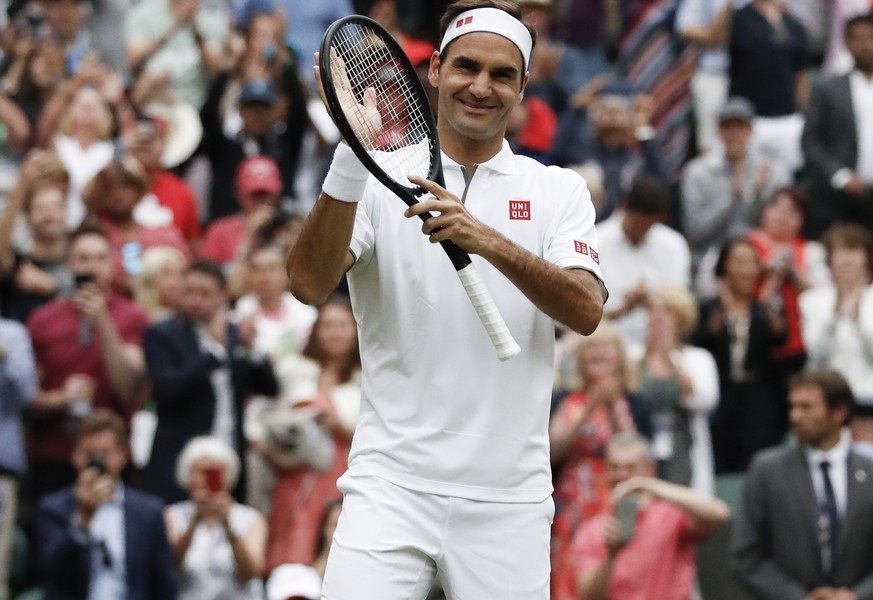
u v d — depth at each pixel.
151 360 29.31
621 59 48.91
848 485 27.25
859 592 27.05
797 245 38.81
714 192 41.12
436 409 15.21
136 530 27.41
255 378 29.69
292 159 40.34
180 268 33.00
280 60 40.53
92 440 27.44
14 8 41.66
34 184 34.03
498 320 14.61
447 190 14.98
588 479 28.48
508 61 15.23
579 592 26.84
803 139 43.38
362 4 48.47
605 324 29.77
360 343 15.64
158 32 43.44
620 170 40.97
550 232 15.59
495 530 15.27
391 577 15.05
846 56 50.38
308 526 28.14
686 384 31.72
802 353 35.16
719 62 47.03
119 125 39.19
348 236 14.77
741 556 27.64
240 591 27.50
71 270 31.61
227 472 27.56
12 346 29.67
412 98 15.49
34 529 30.22
